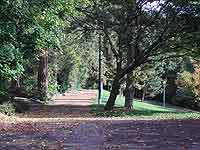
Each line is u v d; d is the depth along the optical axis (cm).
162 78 5656
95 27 3331
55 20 2152
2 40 1948
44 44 2081
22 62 2050
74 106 3831
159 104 5809
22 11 1966
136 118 2595
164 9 3052
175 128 1880
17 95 3947
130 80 3500
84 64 6519
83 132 1716
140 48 3192
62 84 5878
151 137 1562
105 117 2733
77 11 3108
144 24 3117
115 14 3144
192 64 5094
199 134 1653
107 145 1361
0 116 2270
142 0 3062
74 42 4306
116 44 3656
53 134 1645
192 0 2942
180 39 3139
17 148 1302
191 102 5216
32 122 2186
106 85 8225
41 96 4247
